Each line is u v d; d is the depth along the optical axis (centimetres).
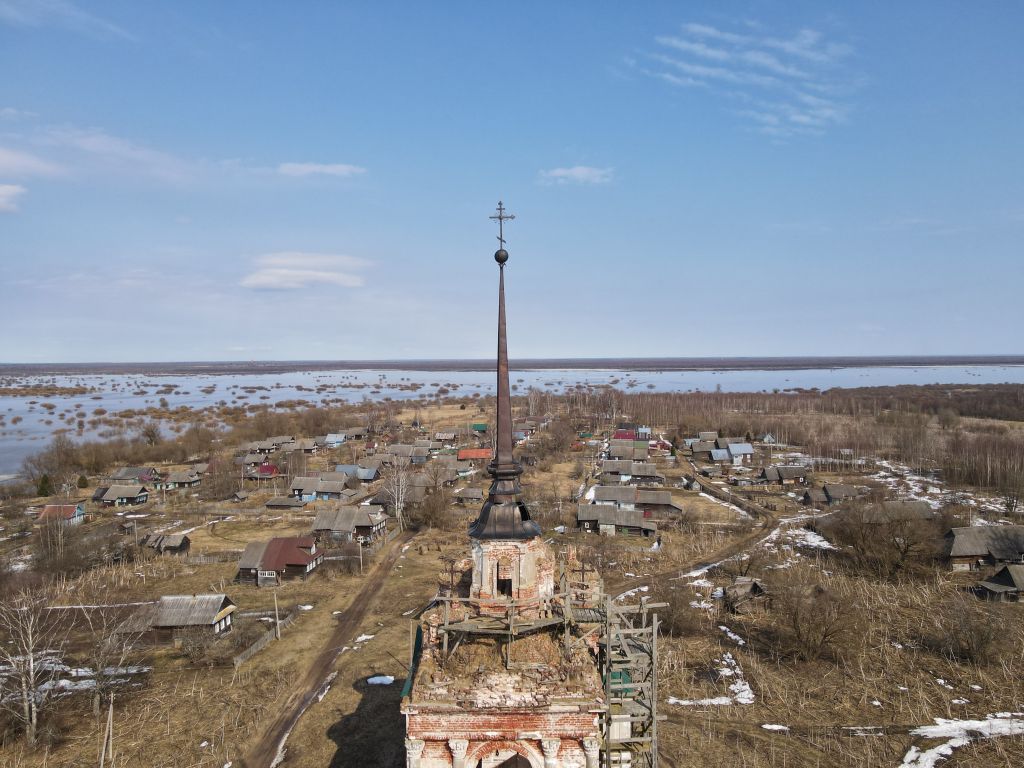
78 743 4241
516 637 2452
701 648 5491
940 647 5378
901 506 8431
